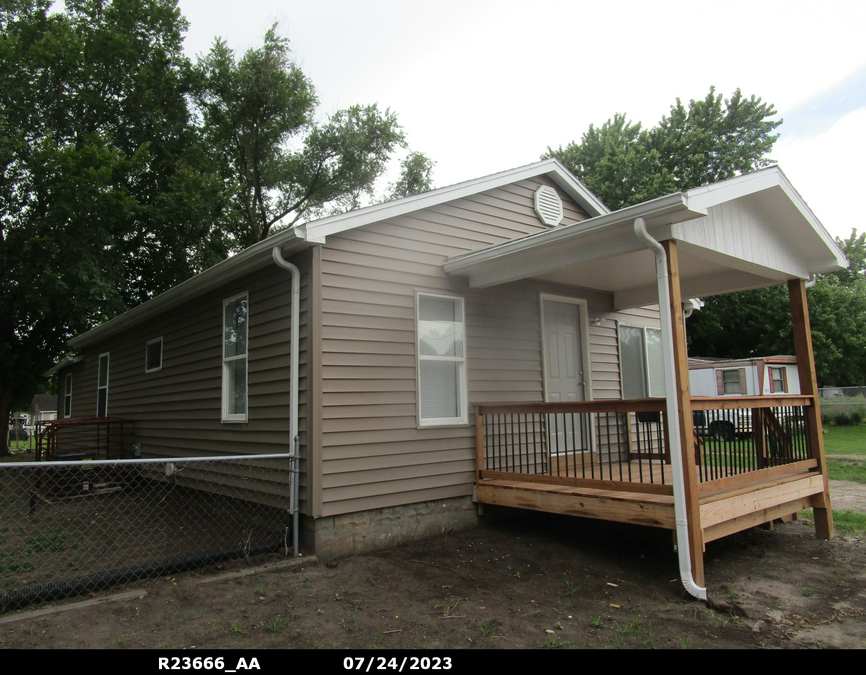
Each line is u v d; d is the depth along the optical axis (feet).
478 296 22.67
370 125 75.10
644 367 30.42
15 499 27.63
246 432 21.34
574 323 26.84
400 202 20.21
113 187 50.37
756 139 83.15
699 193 14.93
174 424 28.07
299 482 17.66
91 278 46.78
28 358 56.49
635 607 14.06
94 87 56.24
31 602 12.98
